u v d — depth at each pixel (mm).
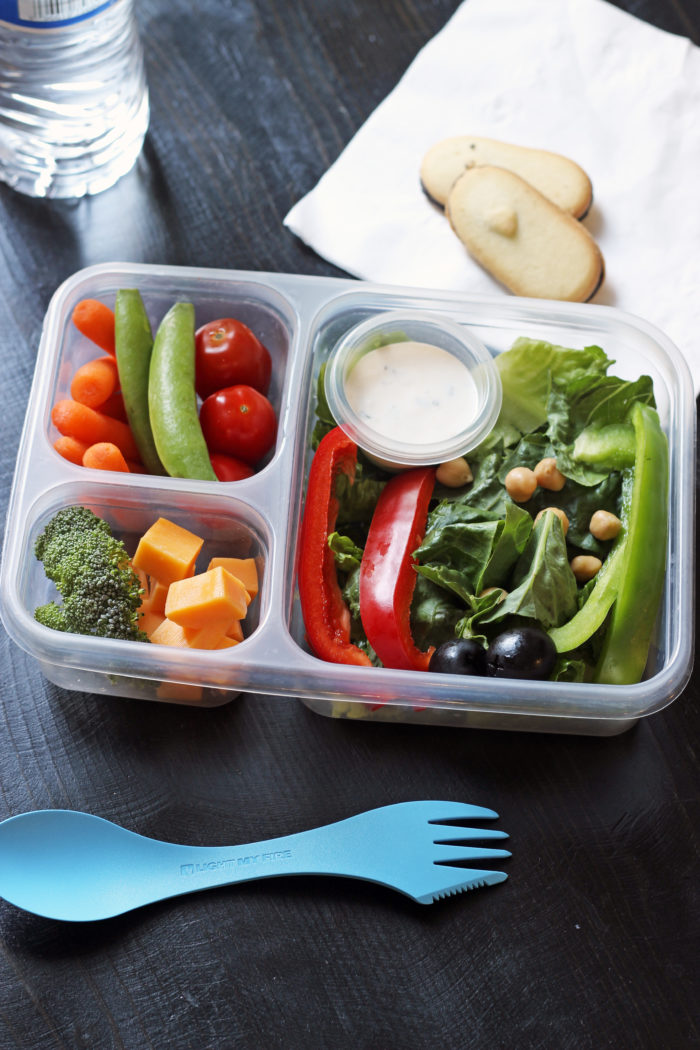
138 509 745
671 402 762
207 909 707
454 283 816
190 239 824
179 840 717
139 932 703
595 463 757
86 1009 695
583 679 730
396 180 836
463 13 866
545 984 702
